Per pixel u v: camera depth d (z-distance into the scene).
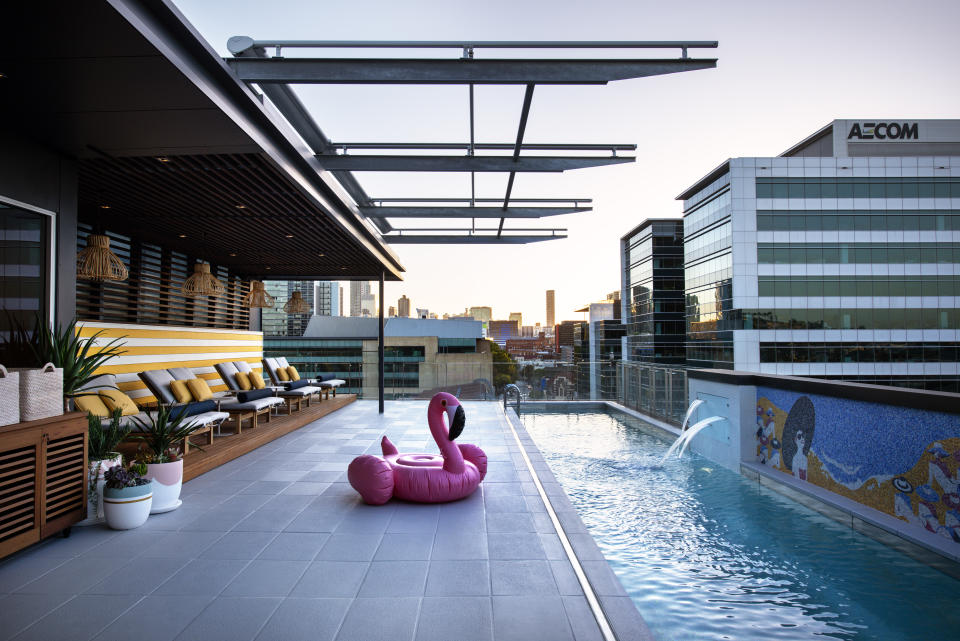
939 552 3.28
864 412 4.17
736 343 33.88
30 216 3.91
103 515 3.52
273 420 7.59
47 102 3.28
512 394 11.95
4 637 2.04
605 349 59.12
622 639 1.96
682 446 7.58
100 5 2.28
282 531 3.35
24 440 2.84
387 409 10.05
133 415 5.16
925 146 36.19
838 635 2.58
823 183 33.88
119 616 2.22
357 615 2.23
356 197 7.48
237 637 2.05
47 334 3.79
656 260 46.31
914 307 33.38
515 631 2.10
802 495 4.79
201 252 8.90
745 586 3.17
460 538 3.23
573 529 3.32
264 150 4.16
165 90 3.14
